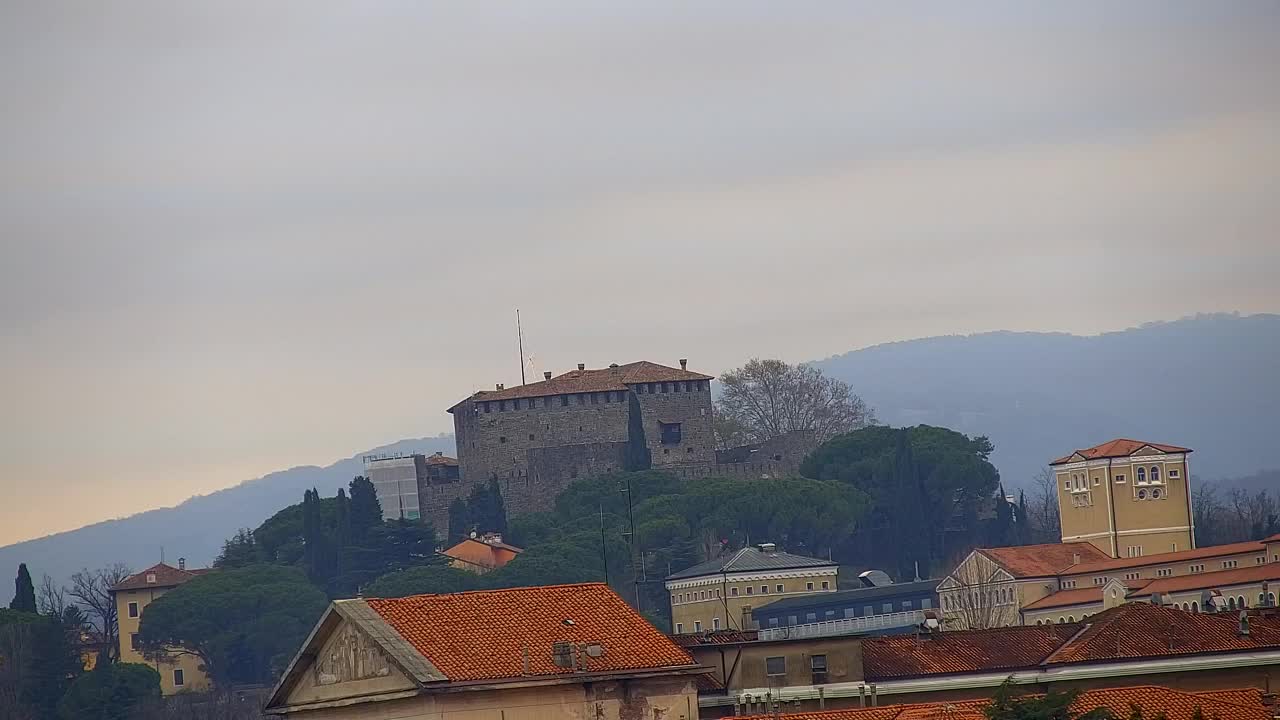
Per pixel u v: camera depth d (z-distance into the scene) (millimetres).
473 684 190625
